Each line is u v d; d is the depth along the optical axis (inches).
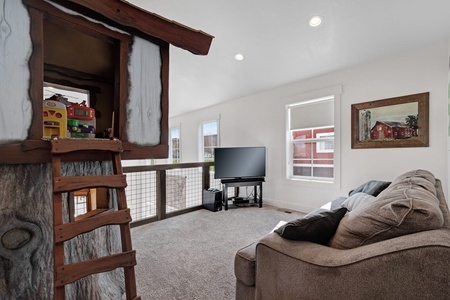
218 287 66.6
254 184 158.1
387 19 91.7
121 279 61.7
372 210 39.9
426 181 58.2
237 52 129.1
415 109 104.9
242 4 95.8
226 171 156.1
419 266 28.0
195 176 170.2
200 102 205.9
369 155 119.6
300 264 38.3
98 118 73.0
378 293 30.7
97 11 45.3
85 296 51.1
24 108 38.9
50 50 61.7
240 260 49.8
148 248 94.0
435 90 99.9
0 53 36.3
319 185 139.6
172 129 265.6
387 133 113.0
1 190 39.4
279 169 161.0
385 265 30.3
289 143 158.9
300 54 121.3
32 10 39.2
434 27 91.7
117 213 43.4
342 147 129.6
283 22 101.8
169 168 141.0
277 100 161.8
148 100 57.8
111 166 58.9
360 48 110.0
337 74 131.3
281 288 40.9
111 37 50.6
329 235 46.1
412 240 30.1
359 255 33.4
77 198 82.6
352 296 32.7
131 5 50.0
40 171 44.0
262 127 171.6
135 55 54.7
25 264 41.8
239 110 188.5
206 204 158.6
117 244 60.8
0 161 36.6
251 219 133.0
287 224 44.3
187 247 94.9
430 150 101.2
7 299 39.7
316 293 36.1
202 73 158.6
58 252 35.7
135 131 55.1
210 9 100.0
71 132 53.5
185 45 61.4
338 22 97.3
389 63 112.7
